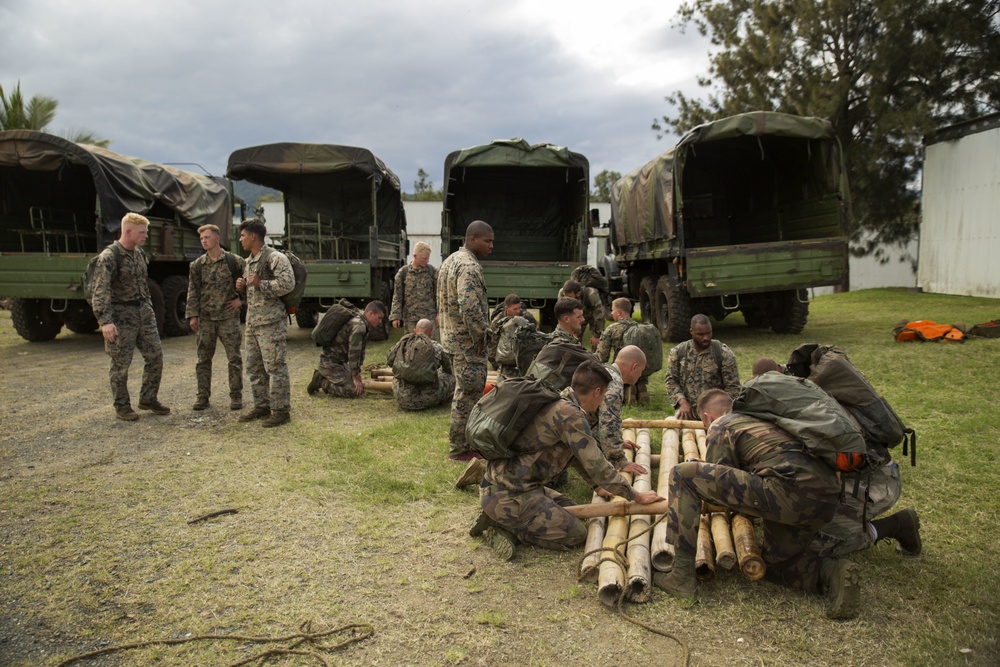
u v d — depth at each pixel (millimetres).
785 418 2801
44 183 11094
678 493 2895
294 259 5508
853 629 2645
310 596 2893
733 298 9758
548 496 3496
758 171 11680
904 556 3209
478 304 4363
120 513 3701
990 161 14547
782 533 2895
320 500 3922
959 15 15219
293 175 12062
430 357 5926
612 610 2805
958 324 9211
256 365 5574
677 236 9391
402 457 4699
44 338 10719
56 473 4316
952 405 5680
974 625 2646
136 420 5613
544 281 9922
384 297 11836
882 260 19484
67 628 2645
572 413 3178
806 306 10266
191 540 3387
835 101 16188
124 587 2945
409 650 2535
